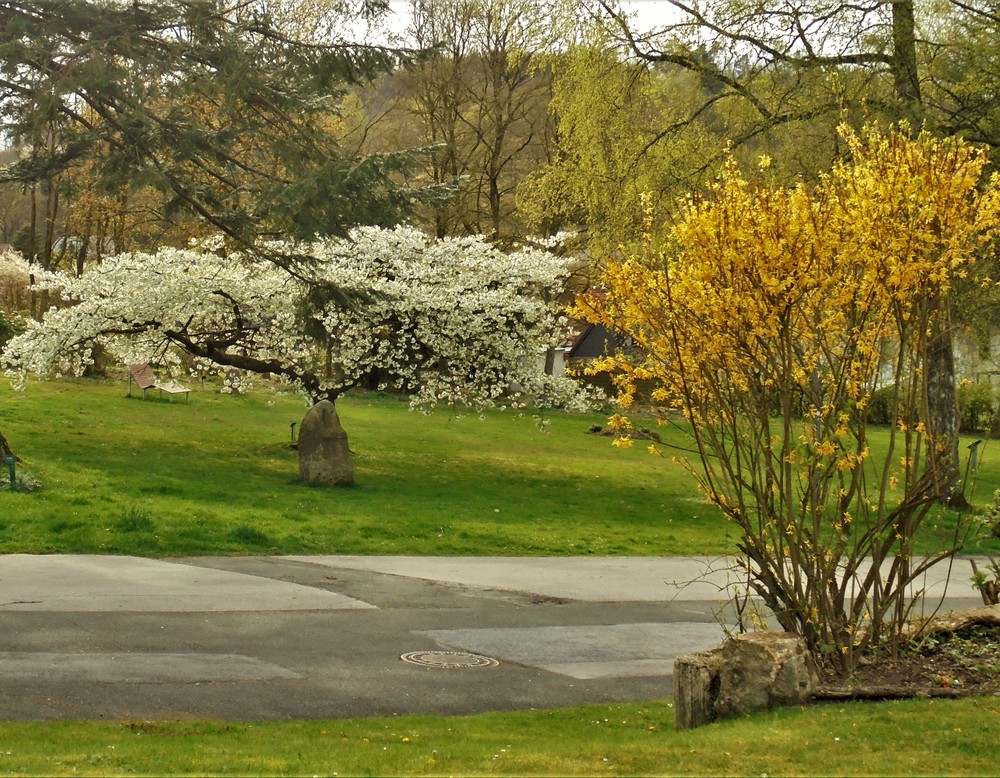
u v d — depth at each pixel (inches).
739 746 230.5
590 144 852.6
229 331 1007.6
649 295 287.4
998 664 300.7
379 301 900.6
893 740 229.3
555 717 299.3
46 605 408.5
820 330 286.2
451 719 293.1
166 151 771.4
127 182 766.5
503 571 557.0
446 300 964.6
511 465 1074.1
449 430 1360.7
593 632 422.3
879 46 789.2
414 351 1005.2
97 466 785.6
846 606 454.0
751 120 818.8
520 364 1007.6
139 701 296.4
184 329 959.6
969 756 216.5
